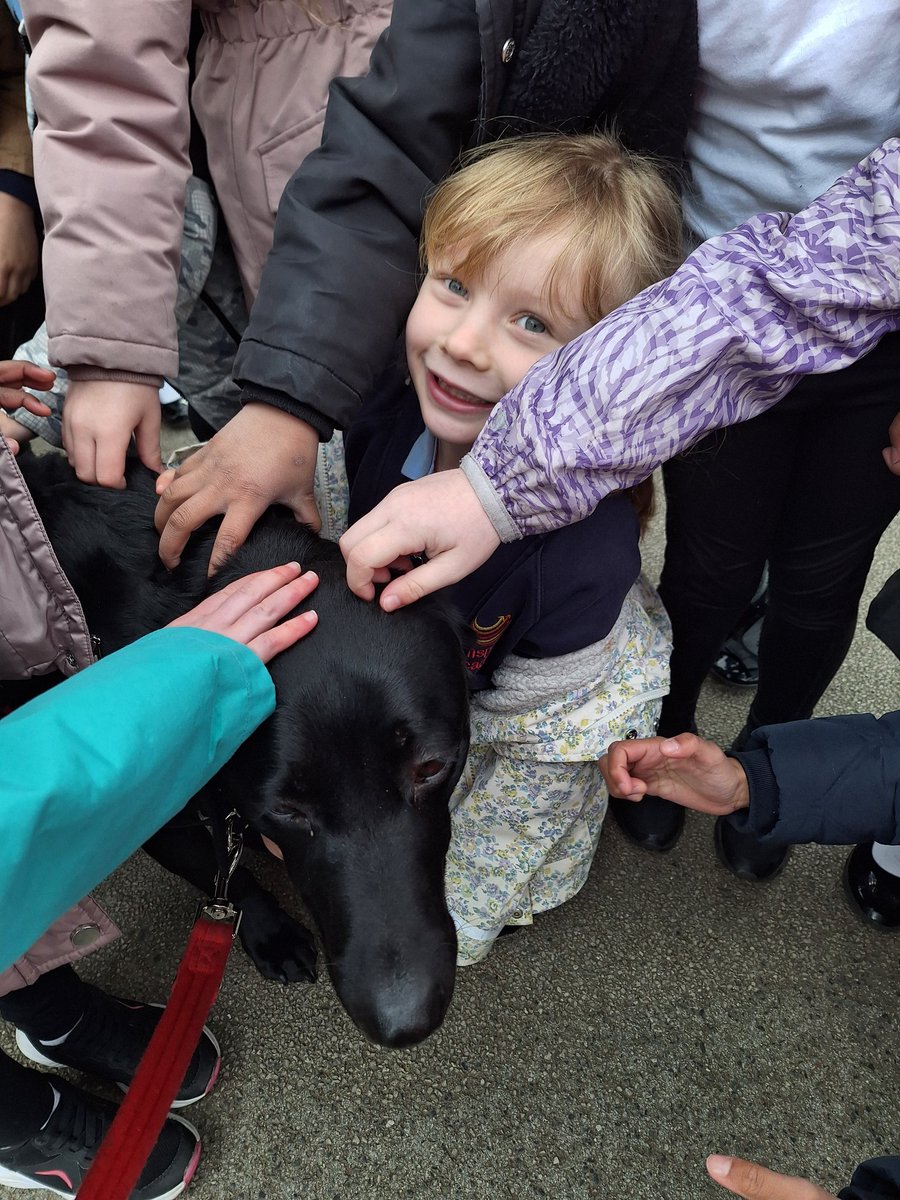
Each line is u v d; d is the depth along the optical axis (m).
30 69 0.55
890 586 0.63
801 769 0.54
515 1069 0.66
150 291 0.55
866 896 0.74
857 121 0.49
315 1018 0.68
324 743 0.45
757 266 0.43
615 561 0.55
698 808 0.58
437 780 0.49
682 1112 0.64
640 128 0.55
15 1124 0.55
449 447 0.61
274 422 0.51
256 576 0.47
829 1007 0.70
